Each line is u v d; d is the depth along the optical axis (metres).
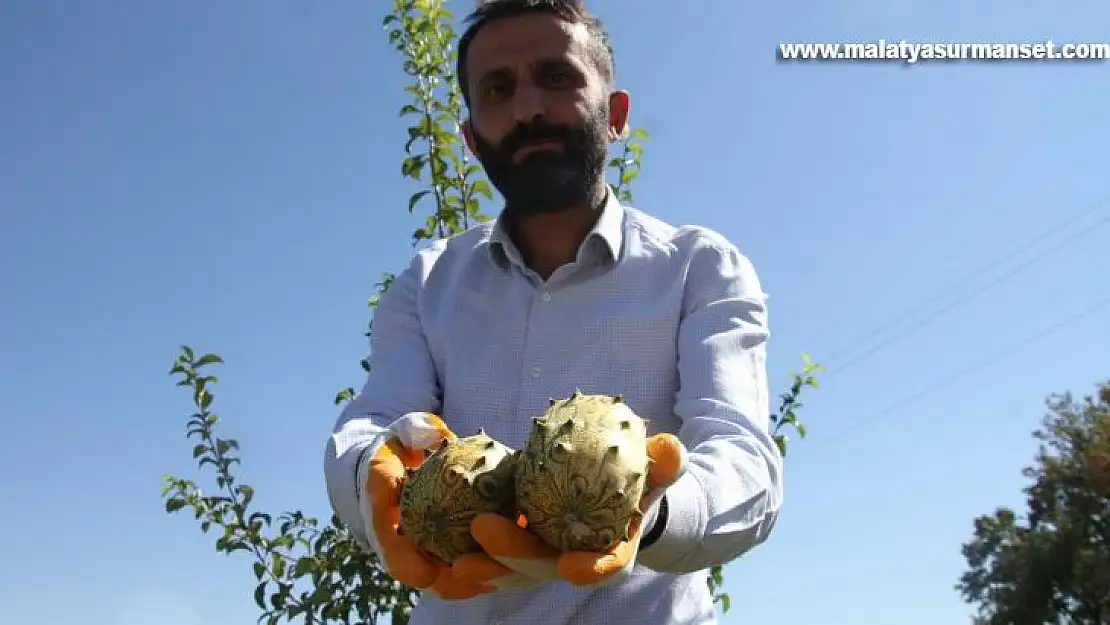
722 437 2.03
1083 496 31.08
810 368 5.54
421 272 2.69
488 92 2.30
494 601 2.24
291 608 5.06
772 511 1.98
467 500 1.56
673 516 1.68
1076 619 30.50
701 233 2.46
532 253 2.52
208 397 5.36
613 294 2.41
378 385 2.51
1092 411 32.16
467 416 2.44
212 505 5.20
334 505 2.08
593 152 2.30
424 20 5.69
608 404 1.57
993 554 32.31
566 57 2.25
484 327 2.50
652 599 2.22
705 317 2.30
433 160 5.62
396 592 5.11
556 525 1.45
